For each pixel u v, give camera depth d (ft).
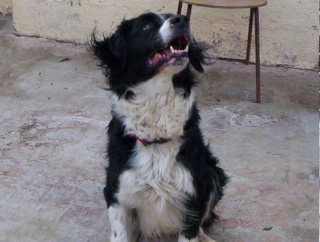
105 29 15.67
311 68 14.93
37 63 14.92
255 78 14.48
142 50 9.33
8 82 14.10
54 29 15.92
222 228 10.43
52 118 12.90
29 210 10.64
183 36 9.44
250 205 10.84
